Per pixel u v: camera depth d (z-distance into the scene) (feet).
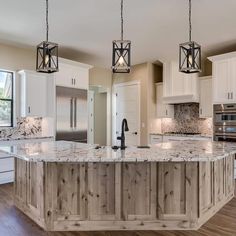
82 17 12.32
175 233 8.77
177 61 19.84
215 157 7.76
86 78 19.07
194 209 9.03
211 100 18.33
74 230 9.01
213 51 17.92
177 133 20.39
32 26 13.47
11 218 10.01
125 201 9.05
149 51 18.03
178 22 12.84
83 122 18.80
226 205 11.44
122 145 9.83
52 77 16.97
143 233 8.80
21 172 10.80
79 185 9.06
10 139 15.48
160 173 9.05
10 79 17.06
